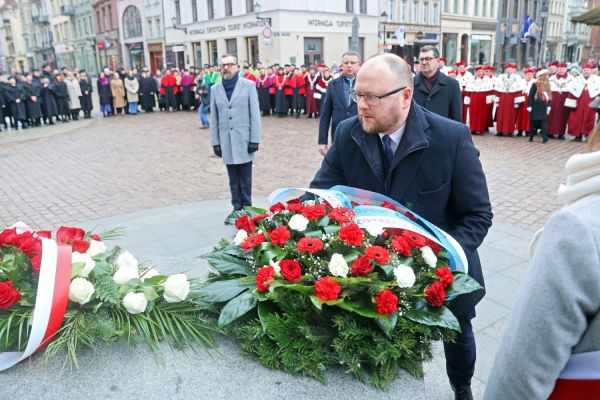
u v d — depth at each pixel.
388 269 1.58
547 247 0.99
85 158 10.02
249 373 1.51
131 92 18.95
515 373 1.01
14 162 9.80
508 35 45.34
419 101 4.77
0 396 1.41
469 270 2.07
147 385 1.46
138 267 2.08
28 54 69.56
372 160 2.04
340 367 1.52
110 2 42.47
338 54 30.64
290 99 17.38
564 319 0.95
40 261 1.65
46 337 1.55
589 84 10.59
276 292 1.59
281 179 7.87
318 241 1.64
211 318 1.75
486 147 10.47
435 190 2.01
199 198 6.70
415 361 1.53
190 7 34.00
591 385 0.98
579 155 1.06
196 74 20.73
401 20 34.56
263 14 28.45
